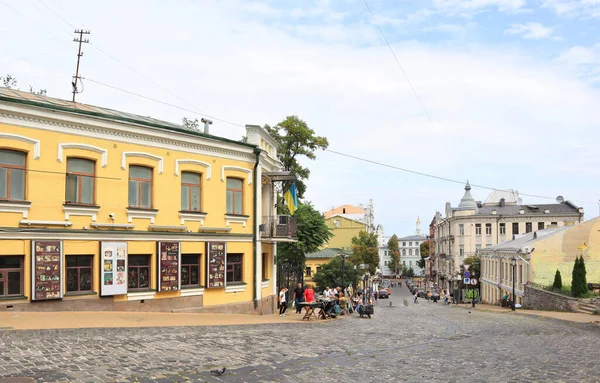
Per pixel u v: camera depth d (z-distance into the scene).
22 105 18.56
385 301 78.19
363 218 118.31
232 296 26.05
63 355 11.99
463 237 88.81
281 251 41.22
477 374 11.88
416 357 14.15
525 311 37.22
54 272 19.20
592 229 44.53
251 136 28.22
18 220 18.56
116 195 21.36
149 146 22.61
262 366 12.07
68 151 19.98
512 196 97.75
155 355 12.65
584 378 11.49
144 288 22.25
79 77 33.12
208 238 24.86
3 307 18.06
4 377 9.85
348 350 15.02
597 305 31.39
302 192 47.69
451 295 90.50
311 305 25.28
